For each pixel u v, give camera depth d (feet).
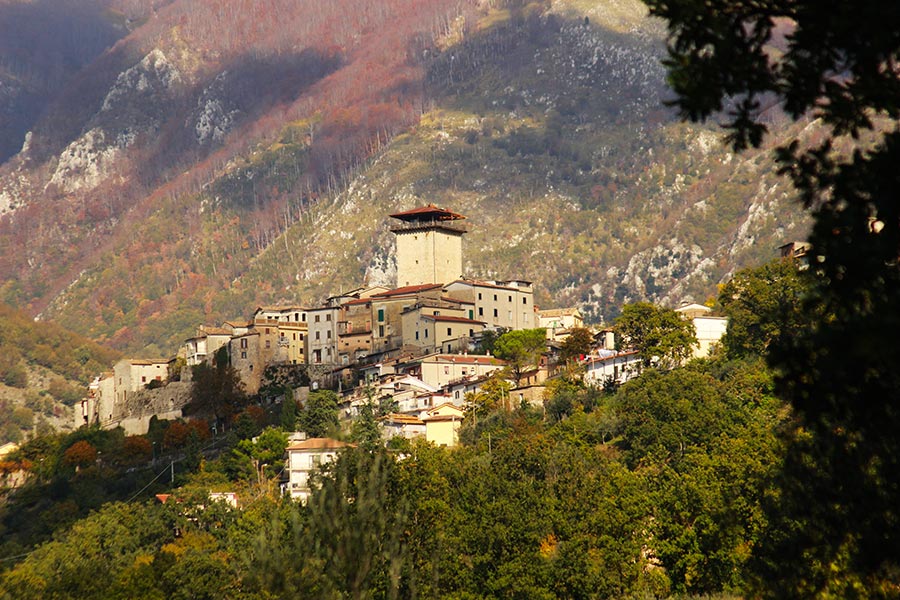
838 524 253.24
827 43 203.21
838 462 250.57
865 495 247.29
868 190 190.39
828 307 201.98
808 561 269.23
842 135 208.33
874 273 190.49
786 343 207.10
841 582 264.72
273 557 481.05
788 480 262.88
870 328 181.47
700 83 211.82
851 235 191.21
